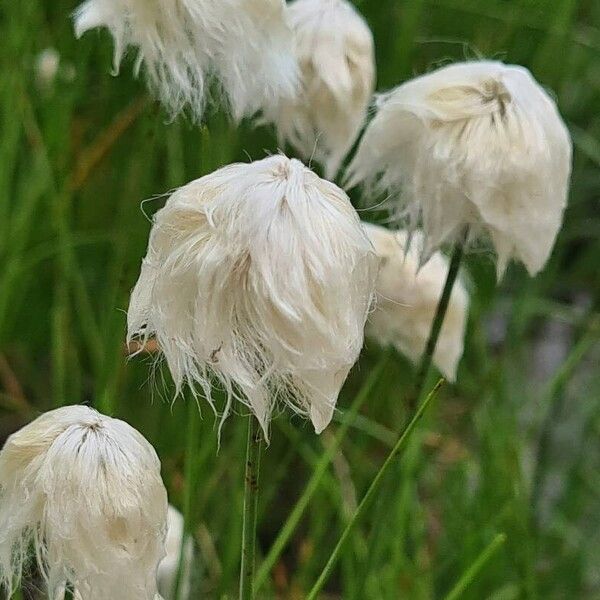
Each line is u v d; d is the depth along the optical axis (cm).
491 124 35
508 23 66
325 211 30
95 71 65
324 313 30
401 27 66
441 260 43
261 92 37
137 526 32
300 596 48
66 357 55
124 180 62
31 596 36
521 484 52
